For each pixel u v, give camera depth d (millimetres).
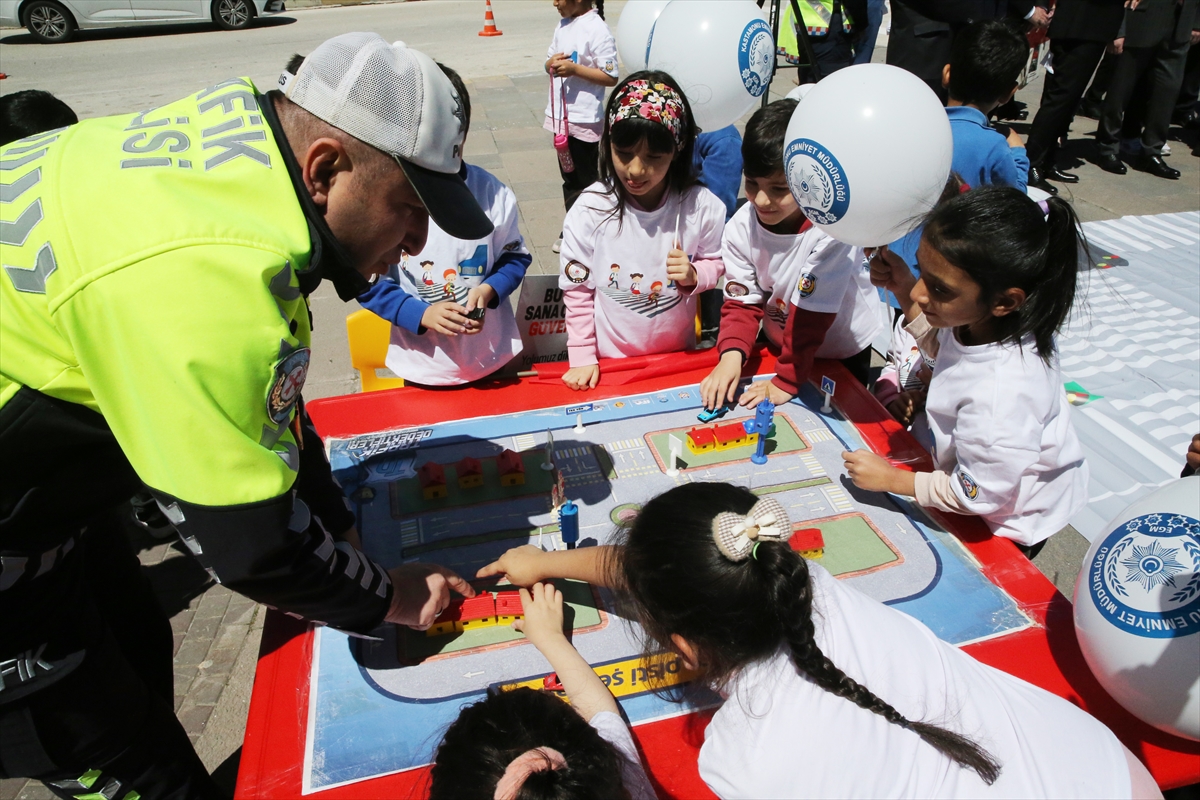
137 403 969
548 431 1846
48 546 1204
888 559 1538
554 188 5391
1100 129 5375
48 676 1246
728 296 2230
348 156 1069
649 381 2172
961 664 1147
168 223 953
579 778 917
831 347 2301
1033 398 1451
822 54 4469
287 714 1274
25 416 1042
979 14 3914
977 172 2820
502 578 1499
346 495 1736
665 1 3137
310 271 1065
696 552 1013
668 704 1290
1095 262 4160
